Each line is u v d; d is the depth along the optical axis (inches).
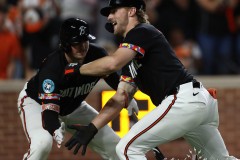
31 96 661.9
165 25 1217.4
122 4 586.6
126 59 565.9
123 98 595.2
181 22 1219.2
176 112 570.3
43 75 618.5
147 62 581.9
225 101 1023.6
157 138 573.9
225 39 1214.3
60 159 1019.3
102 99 992.9
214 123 613.0
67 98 644.7
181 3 1223.5
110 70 566.3
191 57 1208.8
